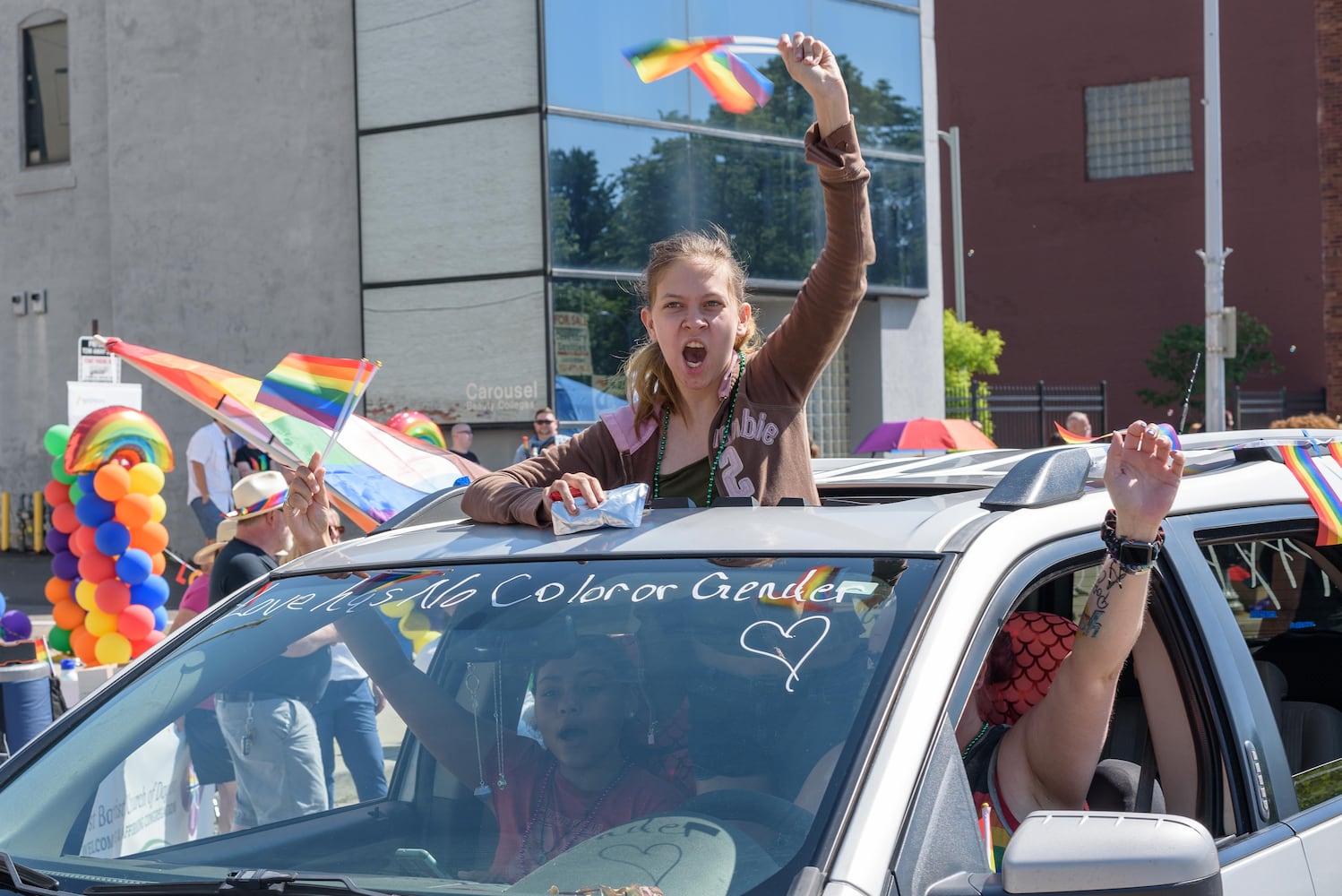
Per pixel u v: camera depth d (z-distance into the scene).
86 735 3.34
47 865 2.95
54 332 24.59
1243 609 4.39
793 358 3.97
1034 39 42.44
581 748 2.90
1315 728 3.99
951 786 2.54
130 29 22.08
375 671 3.29
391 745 3.28
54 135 24.66
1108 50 41.53
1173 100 40.97
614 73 19.62
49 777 3.23
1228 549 4.31
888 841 2.37
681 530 3.27
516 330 19.25
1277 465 3.84
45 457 24.81
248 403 5.02
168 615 16.45
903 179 23.39
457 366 19.66
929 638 2.67
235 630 3.52
